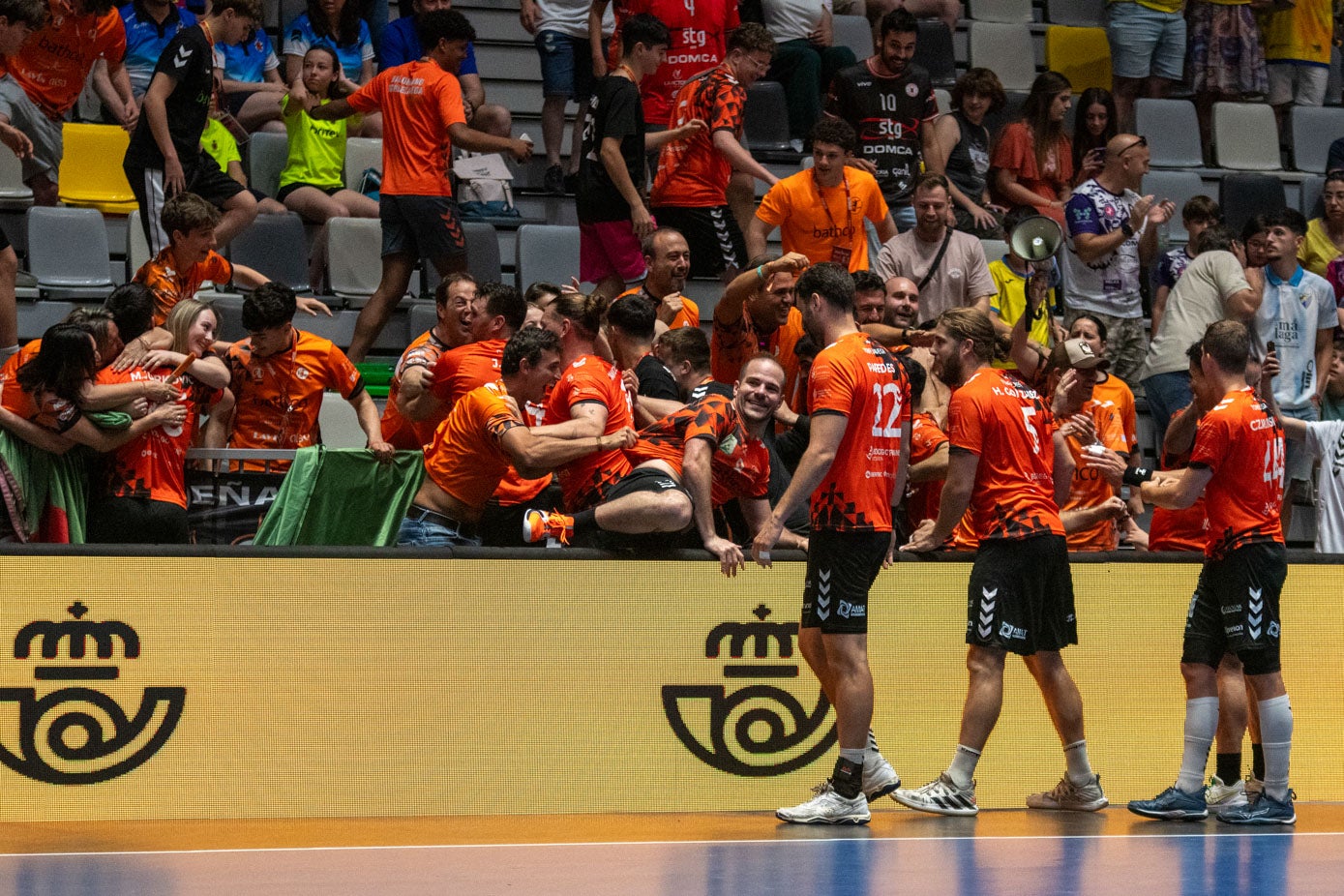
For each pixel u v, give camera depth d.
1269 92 36.97
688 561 17.73
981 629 16.69
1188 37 35.69
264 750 16.64
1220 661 18.11
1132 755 19.02
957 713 18.52
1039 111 30.36
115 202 27.91
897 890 12.32
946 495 16.77
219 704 16.56
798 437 20.05
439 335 20.34
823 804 16.06
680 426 18.19
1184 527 19.83
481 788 17.09
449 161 25.14
